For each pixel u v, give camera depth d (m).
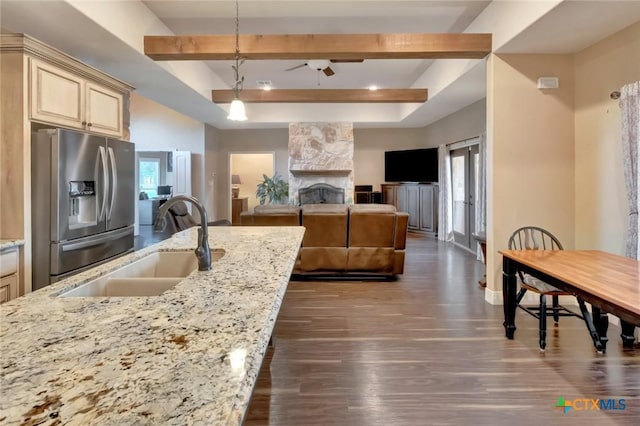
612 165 3.29
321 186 8.56
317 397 2.17
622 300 1.78
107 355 0.80
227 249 2.04
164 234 8.56
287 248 2.08
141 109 8.55
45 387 0.68
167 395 0.65
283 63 5.59
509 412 2.02
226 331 0.93
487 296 3.90
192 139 8.52
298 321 3.37
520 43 3.43
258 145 9.43
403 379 2.37
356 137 9.54
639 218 2.87
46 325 0.98
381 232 4.81
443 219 7.80
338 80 6.59
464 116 6.79
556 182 3.74
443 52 3.68
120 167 3.41
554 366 2.51
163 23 4.09
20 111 2.54
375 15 3.96
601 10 2.79
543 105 3.72
